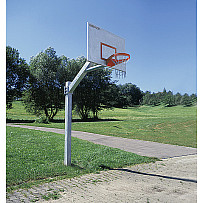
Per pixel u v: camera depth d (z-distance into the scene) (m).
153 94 106.81
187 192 4.84
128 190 4.91
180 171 6.81
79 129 17.92
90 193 4.65
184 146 11.91
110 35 8.17
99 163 7.29
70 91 6.94
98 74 37.22
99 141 12.21
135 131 18.31
